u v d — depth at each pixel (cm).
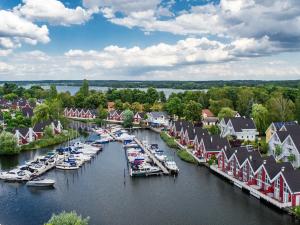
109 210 7488
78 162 11244
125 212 7369
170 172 10044
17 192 8719
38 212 7431
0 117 18912
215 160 10594
